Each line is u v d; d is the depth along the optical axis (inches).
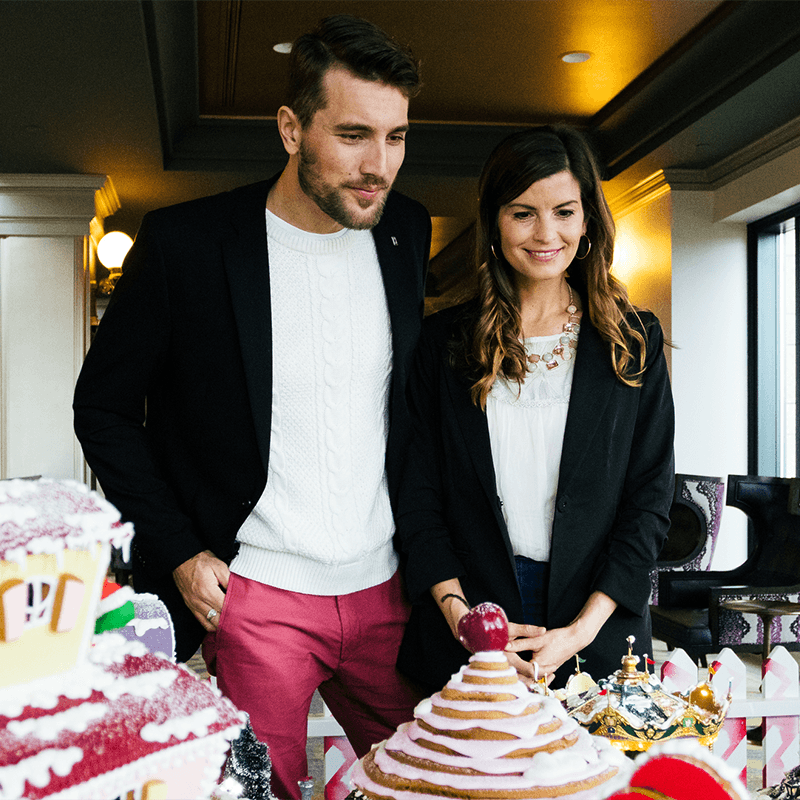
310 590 55.3
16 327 307.1
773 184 249.8
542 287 61.5
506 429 59.9
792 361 271.9
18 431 307.4
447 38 218.5
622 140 278.7
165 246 53.8
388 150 49.5
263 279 54.4
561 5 200.8
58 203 302.5
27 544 20.9
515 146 57.6
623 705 42.5
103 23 183.0
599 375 59.5
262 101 265.7
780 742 74.0
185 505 57.0
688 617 173.3
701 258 284.8
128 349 54.3
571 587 57.6
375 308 57.8
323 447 55.5
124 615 26.7
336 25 47.9
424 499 59.4
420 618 59.1
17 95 223.0
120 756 22.2
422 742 30.4
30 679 22.3
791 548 177.5
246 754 39.6
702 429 283.6
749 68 209.6
